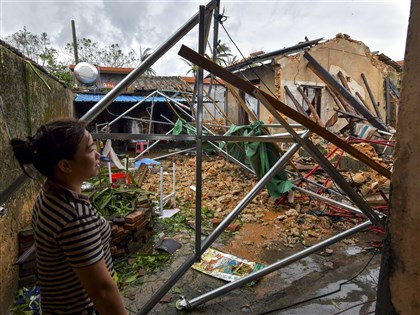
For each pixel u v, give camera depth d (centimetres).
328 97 955
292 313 225
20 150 98
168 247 318
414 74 91
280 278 271
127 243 301
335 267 290
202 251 201
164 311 228
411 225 94
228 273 274
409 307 98
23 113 288
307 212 427
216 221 390
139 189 404
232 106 1202
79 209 96
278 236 359
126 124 1108
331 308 230
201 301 225
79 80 834
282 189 423
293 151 217
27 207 276
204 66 164
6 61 249
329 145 655
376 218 227
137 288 255
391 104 1020
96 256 95
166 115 1162
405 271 98
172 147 1125
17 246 242
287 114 191
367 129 696
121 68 1320
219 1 192
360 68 992
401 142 96
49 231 95
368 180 511
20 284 240
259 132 427
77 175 103
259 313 225
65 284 103
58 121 101
